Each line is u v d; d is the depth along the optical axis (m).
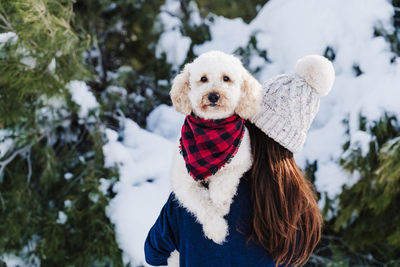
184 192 1.46
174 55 4.40
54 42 3.55
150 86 4.63
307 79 1.45
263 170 1.39
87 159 4.24
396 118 3.36
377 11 3.47
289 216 1.36
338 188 3.44
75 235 3.81
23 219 3.97
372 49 3.45
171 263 1.68
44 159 4.12
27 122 3.89
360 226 3.99
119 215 3.57
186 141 1.44
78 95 3.83
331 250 4.24
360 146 3.38
